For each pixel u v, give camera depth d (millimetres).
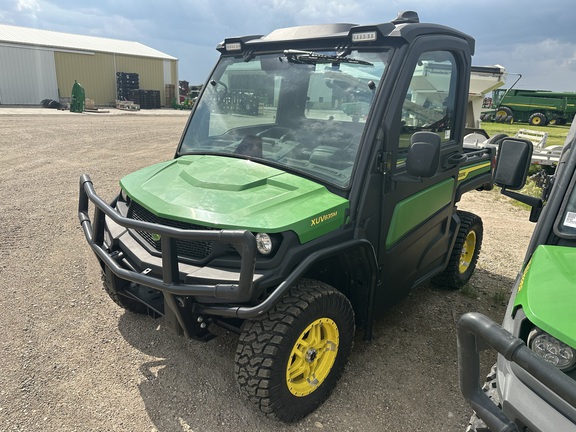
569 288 1754
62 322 3564
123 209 3164
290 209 2553
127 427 2574
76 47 28719
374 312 3193
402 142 3062
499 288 4793
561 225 2178
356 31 2953
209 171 2963
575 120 2578
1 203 6547
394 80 2855
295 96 3166
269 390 2428
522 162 2445
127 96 31297
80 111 23250
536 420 1599
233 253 2508
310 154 2975
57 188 7504
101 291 4074
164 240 2377
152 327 3562
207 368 3107
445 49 3314
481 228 4773
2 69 25672
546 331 1614
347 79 2969
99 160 10078
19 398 2734
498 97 30500
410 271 3566
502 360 1890
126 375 3006
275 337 2408
